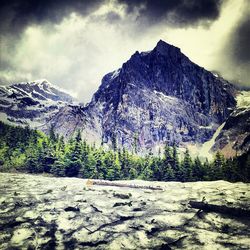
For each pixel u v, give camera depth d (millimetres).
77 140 130750
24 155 139625
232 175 111938
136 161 135875
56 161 126125
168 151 129500
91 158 123312
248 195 65750
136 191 75125
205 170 116750
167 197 69438
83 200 66688
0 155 143000
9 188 75688
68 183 83188
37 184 80688
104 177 119438
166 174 116812
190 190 74438
